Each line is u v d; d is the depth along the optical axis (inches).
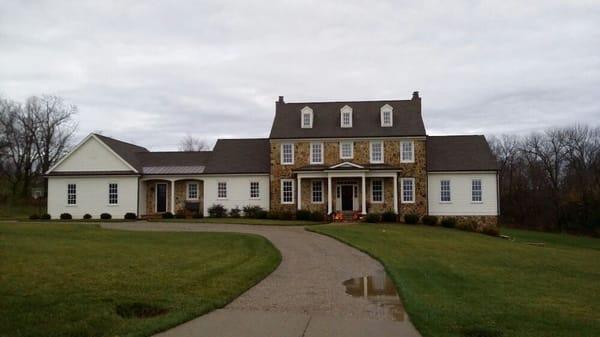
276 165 1625.2
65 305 384.8
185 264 607.5
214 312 403.2
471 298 475.2
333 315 400.2
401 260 711.1
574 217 1987.0
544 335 356.2
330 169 1533.0
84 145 1673.2
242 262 642.2
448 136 1727.4
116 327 343.3
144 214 1673.2
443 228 1407.5
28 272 508.7
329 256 741.3
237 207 1649.9
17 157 2519.7
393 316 398.6
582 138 2842.0
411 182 1585.9
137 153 1819.6
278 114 1699.1
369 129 1614.2
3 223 1201.4
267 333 346.0
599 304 488.4
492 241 1163.3
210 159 1721.2
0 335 312.8
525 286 570.6
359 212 1551.4
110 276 507.5
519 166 3009.4
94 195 1656.0
